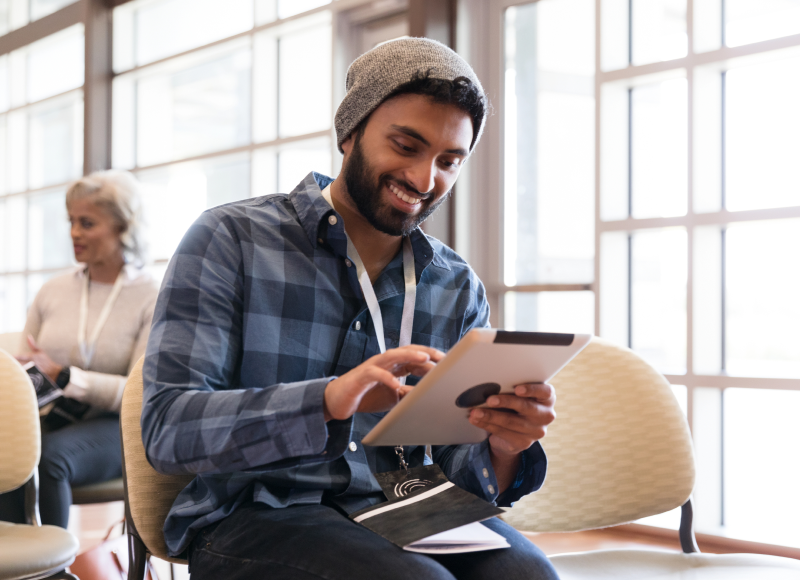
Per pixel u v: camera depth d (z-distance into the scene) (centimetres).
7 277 514
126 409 122
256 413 97
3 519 203
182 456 100
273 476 111
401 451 120
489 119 302
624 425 139
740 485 250
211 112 401
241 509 109
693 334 252
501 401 101
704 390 253
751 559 129
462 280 136
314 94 359
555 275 289
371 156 114
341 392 95
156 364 105
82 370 236
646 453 139
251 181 374
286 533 100
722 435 253
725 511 254
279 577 97
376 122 114
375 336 120
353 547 96
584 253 282
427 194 115
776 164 244
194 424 99
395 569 92
